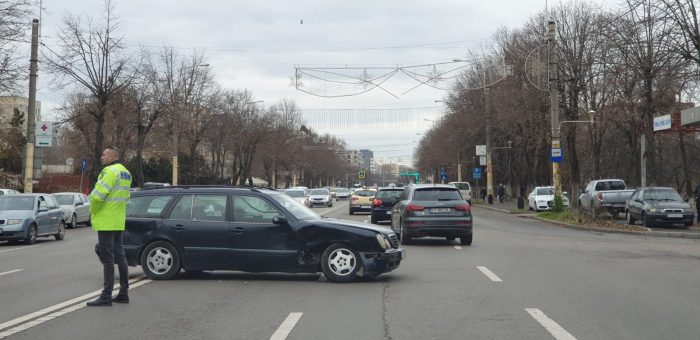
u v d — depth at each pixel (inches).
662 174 1803.6
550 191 1642.5
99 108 1540.4
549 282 442.3
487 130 2030.0
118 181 358.3
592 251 652.7
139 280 455.2
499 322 314.8
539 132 1680.6
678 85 1135.0
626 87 1378.0
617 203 1234.6
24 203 836.6
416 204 706.2
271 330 298.7
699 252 642.2
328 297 386.6
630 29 1125.7
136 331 297.6
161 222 455.5
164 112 1862.7
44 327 306.3
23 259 618.8
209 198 457.7
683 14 1027.9
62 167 3511.3
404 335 288.5
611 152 2014.0
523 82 1710.1
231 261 444.8
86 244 797.9
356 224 452.4
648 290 408.5
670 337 283.9
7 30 1125.1
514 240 795.4
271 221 445.7
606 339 279.6
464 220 702.5
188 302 371.2
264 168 3703.3
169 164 2588.6
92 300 376.8
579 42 1521.9
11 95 1224.8
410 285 431.2
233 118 2613.2
